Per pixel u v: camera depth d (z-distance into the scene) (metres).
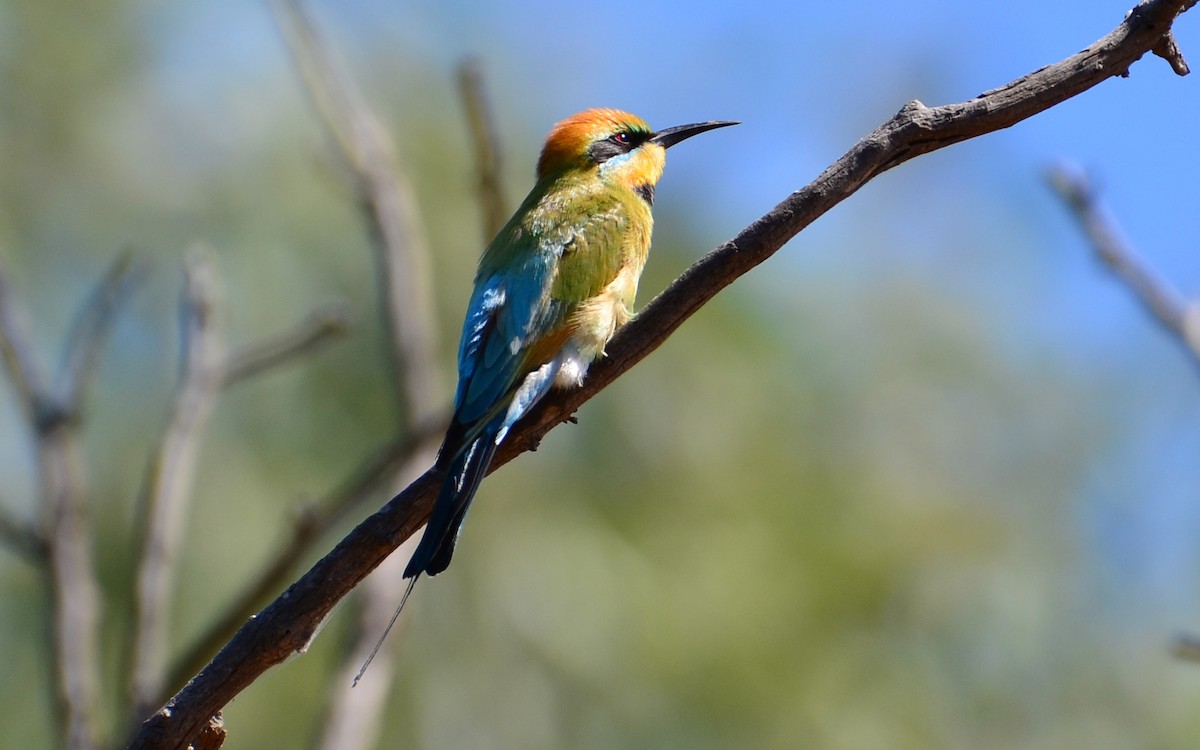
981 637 14.57
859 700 13.67
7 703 12.57
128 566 12.57
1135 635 15.29
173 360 13.22
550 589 12.86
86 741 7.67
